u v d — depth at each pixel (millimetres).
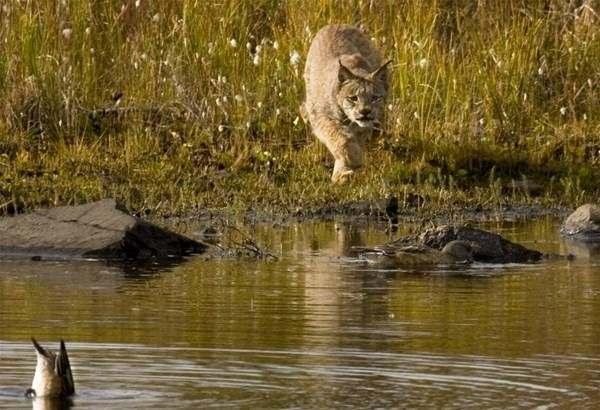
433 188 15961
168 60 17875
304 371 8164
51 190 15203
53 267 12039
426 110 17672
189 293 10781
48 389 7586
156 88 17844
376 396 7598
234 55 18047
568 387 7832
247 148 16766
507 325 9617
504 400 7535
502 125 17672
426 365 8359
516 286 11273
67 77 17406
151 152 16625
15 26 17703
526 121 17938
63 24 17938
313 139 17250
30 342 8914
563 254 13031
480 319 9836
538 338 9172
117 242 12586
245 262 12391
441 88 17875
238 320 9703
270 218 14844
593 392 7719
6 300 10422
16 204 14719
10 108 17094
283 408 7340
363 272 11906
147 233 12812
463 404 7438
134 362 8375
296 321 9703
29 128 17031
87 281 11312
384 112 17094
